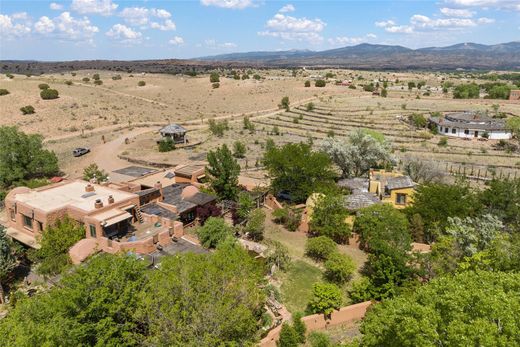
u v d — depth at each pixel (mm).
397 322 18969
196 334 21984
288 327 29266
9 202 44375
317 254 43781
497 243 30078
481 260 29828
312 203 50625
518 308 16375
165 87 191875
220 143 98812
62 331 20781
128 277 25656
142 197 48000
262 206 58906
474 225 38812
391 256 35938
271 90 181875
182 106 156250
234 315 23453
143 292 24000
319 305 32844
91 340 23172
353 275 40031
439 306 18781
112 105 141750
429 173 64562
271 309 33406
